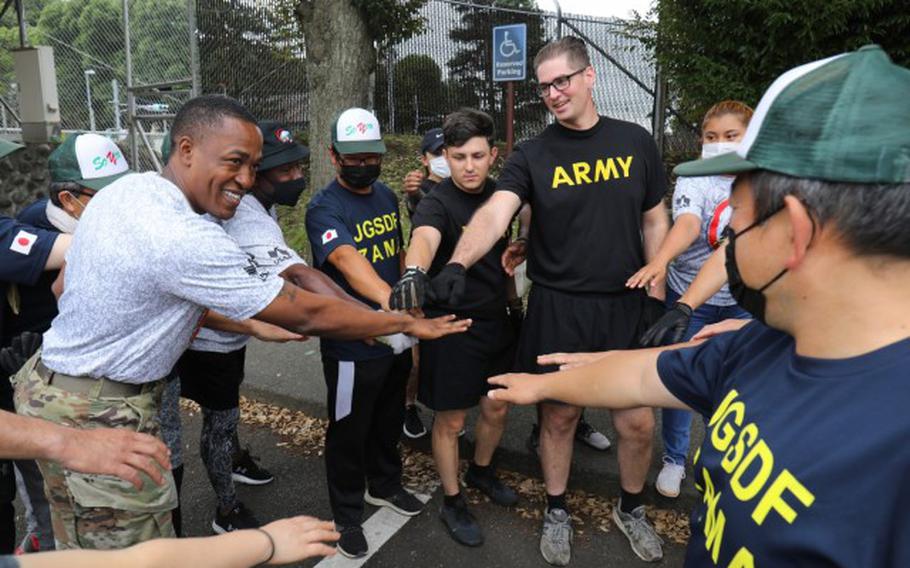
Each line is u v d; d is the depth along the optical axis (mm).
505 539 2729
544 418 2529
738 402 961
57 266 2033
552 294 2396
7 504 2221
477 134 2467
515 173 2371
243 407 3967
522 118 7762
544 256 2420
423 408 3818
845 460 738
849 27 5359
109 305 1550
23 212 2342
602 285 2342
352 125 2471
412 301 1988
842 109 750
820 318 820
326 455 2600
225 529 2770
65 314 1635
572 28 7352
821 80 781
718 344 1171
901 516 707
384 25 7160
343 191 2615
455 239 2566
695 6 5832
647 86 7293
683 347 1291
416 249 2369
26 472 2219
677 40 6125
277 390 3949
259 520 2916
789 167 787
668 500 2826
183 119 1625
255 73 8242
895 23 5215
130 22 8391
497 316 2586
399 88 8258
